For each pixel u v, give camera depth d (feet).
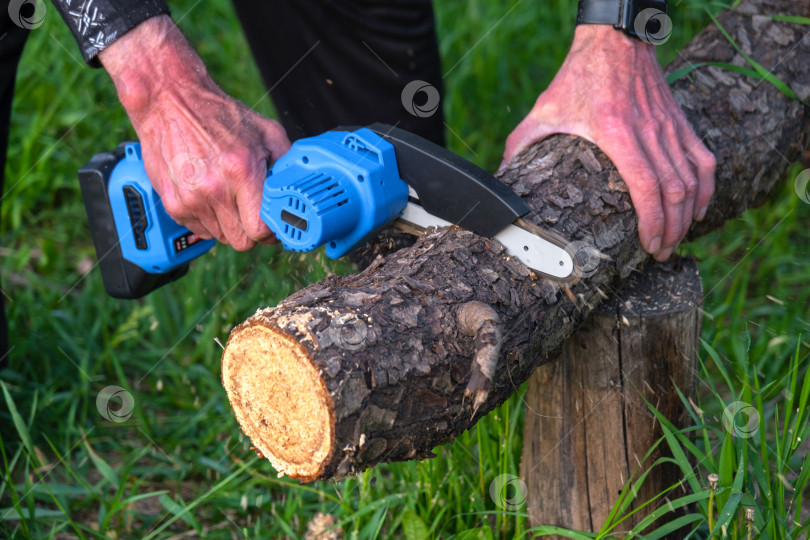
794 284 9.25
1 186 6.88
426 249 4.75
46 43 12.00
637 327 5.41
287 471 4.26
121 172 5.82
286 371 4.00
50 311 8.88
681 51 7.05
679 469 5.96
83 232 10.75
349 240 4.84
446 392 4.24
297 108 7.82
